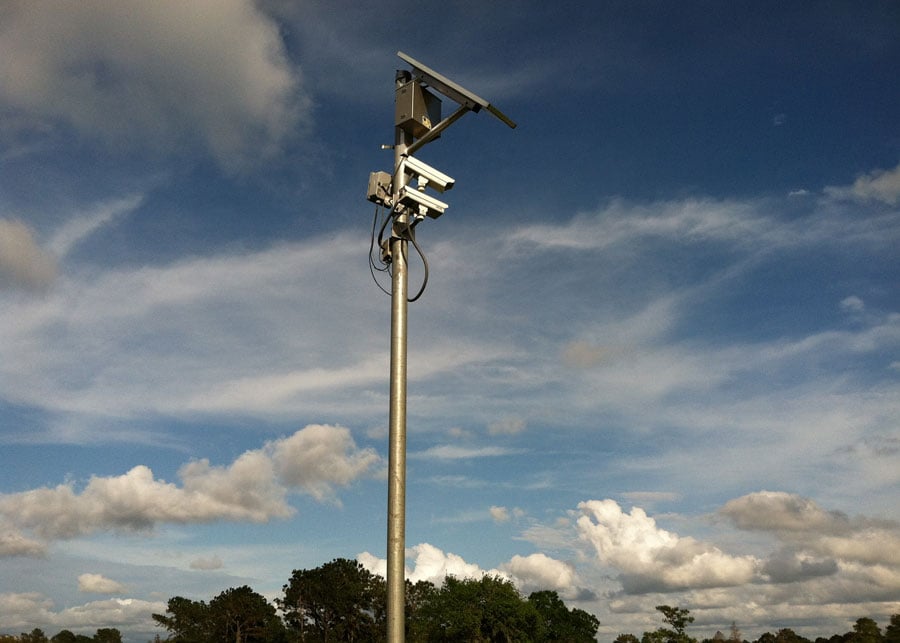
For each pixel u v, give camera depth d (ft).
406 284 33.96
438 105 37.04
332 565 396.16
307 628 395.96
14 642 204.44
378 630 383.45
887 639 216.54
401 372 32.09
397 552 29.19
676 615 264.93
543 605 392.06
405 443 30.89
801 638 392.06
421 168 35.42
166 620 394.52
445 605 243.19
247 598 394.11
